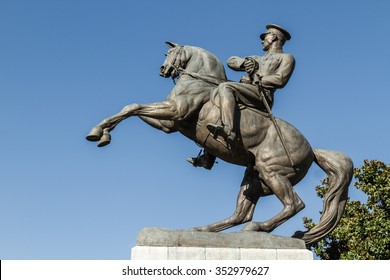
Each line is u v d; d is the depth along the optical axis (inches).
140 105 285.6
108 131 280.1
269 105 307.9
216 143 295.9
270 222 282.5
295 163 295.6
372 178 645.9
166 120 301.6
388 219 613.3
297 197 290.4
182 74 309.7
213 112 293.6
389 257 597.3
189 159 317.4
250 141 295.9
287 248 267.4
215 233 264.4
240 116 295.9
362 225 608.4
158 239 257.4
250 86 301.0
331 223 298.5
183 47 319.6
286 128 302.0
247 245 263.3
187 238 259.6
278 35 323.0
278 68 309.7
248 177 309.7
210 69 312.5
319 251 650.2
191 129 300.8
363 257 591.5
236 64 321.7
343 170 304.7
